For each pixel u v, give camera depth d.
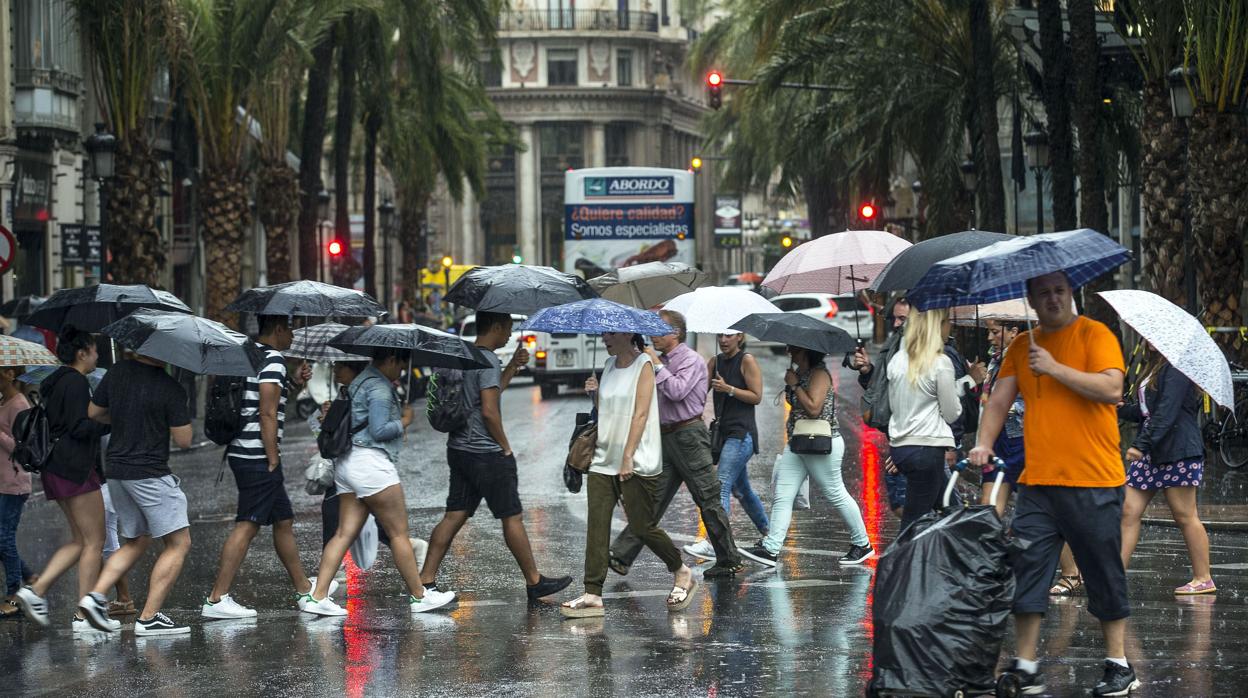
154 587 25.12
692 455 28.83
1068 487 18.81
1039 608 19.02
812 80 87.19
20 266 91.06
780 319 30.19
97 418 25.62
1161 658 21.06
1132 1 52.44
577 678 21.00
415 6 92.19
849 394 89.38
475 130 131.25
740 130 141.50
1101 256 18.39
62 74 91.50
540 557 32.66
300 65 87.19
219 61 76.44
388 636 24.45
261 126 88.12
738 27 130.38
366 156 114.69
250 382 26.48
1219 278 50.09
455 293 28.14
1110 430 18.84
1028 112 79.06
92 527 26.38
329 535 28.62
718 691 19.98
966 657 17.92
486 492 27.16
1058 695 19.12
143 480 24.91
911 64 78.44
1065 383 18.50
